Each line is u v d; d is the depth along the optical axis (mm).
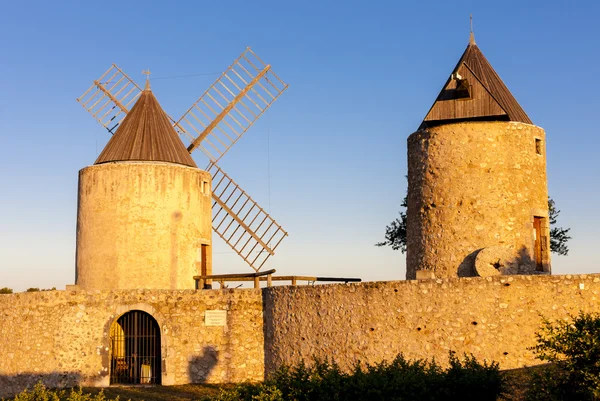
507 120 28469
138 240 32719
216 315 30125
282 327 28234
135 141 34000
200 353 30062
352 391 19641
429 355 24234
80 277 33344
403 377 19719
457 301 24125
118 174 33062
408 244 29281
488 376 19875
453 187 27984
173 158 34250
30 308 31281
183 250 33312
